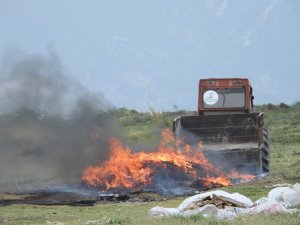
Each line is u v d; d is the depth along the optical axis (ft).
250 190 199.31
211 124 238.27
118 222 141.38
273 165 257.14
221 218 140.97
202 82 257.34
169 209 152.15
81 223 147.54
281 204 146.20
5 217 163.84
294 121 418.72
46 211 174.50
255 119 236.22
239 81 255.29
